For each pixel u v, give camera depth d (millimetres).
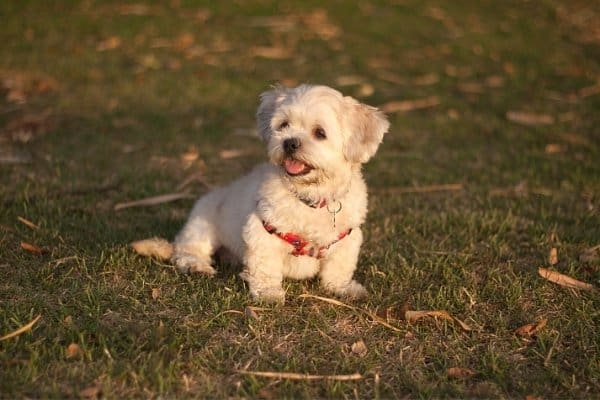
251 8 4477
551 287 1829
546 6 5012
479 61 3748
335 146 1784
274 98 1870
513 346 1664
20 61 3303
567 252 1967
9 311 1664
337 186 1791
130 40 3750
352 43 3951
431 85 3293
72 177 2268
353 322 1719
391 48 3900
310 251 1789
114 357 1579
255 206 1795
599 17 4785
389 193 2270
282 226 1763
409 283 1846
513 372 1603
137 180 2268
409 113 2881
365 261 1936
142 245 1870
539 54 3902
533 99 3102
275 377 1562
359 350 1636
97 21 4031
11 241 1916
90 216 2072
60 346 1588
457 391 1551
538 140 2627
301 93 1813
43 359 1565
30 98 2859
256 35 3984
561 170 2395
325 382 1557
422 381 1572
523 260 1940
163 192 2211
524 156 2492
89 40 3717
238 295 1748
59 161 2365
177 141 2559
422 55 3801
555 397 1553
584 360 1633
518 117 2818
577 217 2115
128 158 2428
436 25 4422
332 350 1637
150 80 3160
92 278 1790
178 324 1670
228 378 1564
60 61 3348
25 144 2482
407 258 1944
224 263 1935
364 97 3059
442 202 2221
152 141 2547
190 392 1530
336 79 3297
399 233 2051
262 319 1699
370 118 1835
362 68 3508
